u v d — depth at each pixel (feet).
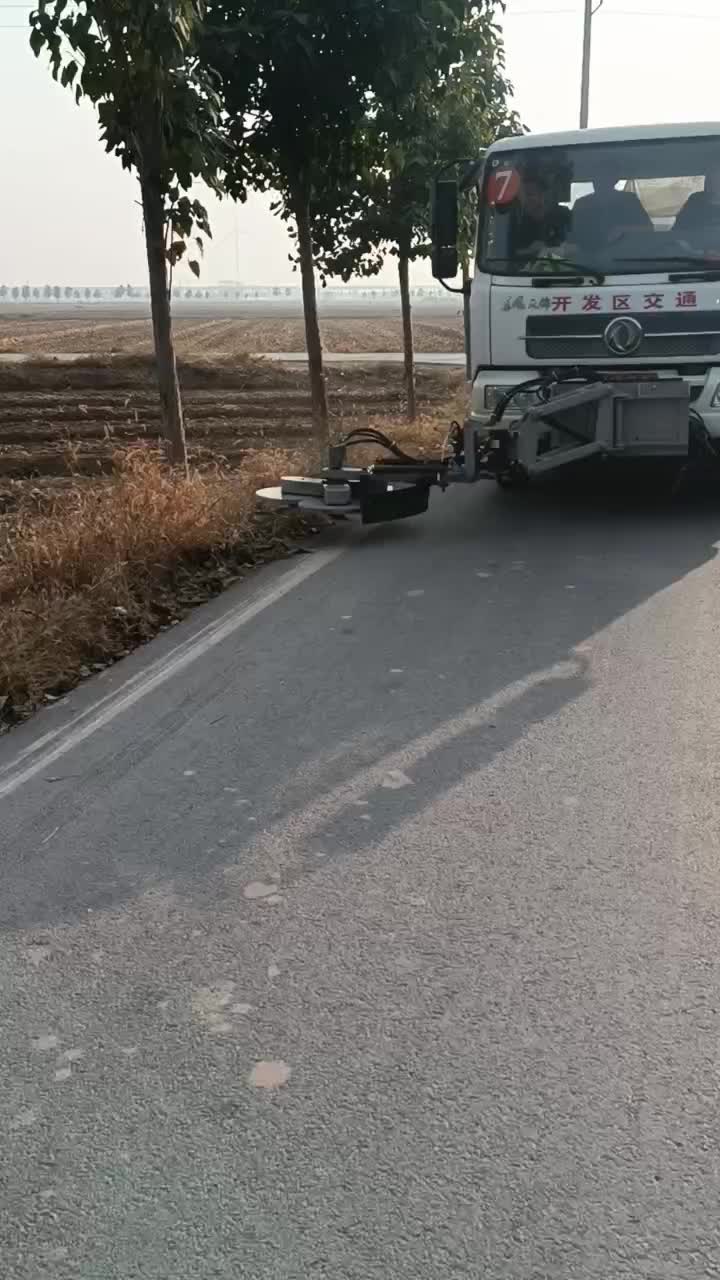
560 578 26.32
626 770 15.89
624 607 23.73
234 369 88.79
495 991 11.16
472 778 15.85
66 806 15.53
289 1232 8.44
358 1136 9.35
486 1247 8.25
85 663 21.57
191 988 11.38
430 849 13.93
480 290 32.04
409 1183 8.85
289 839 14.33
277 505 31.94
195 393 82.38
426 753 16.75
